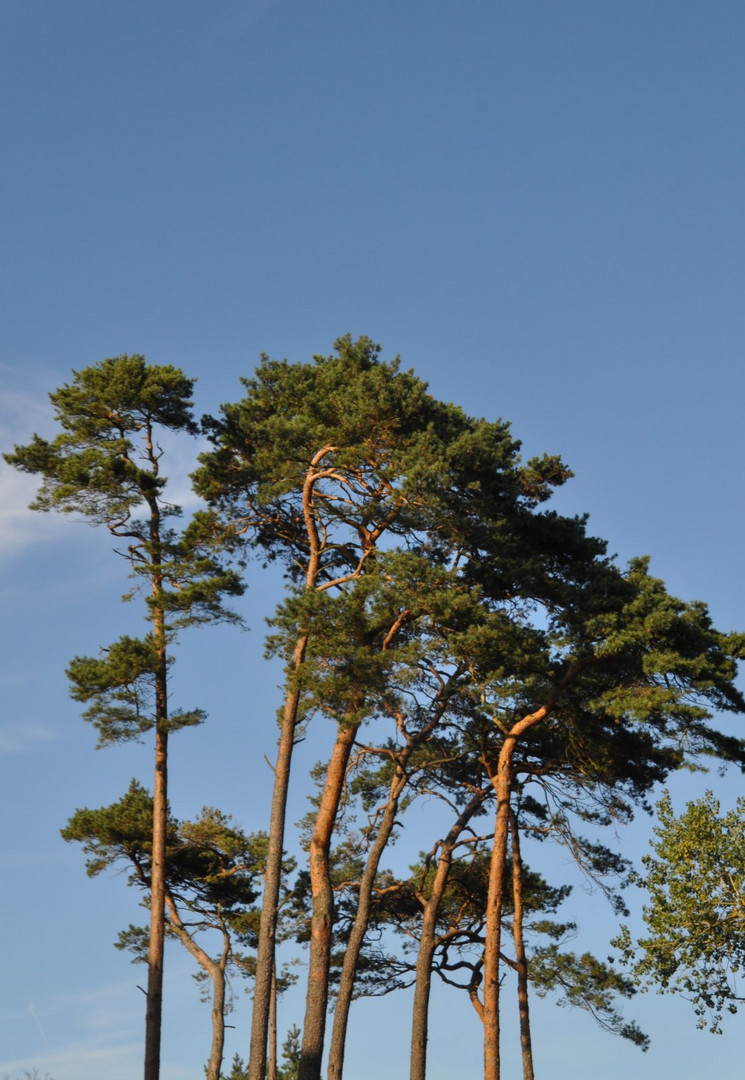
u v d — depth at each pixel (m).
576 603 46.91
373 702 46.78
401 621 48.19
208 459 50.44
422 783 56.91
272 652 45.47
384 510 46.69
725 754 45.41
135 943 60.94
